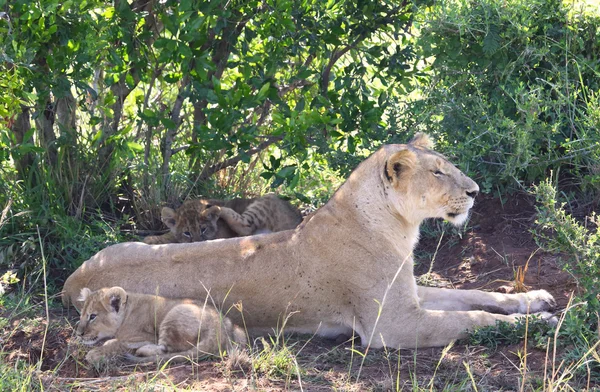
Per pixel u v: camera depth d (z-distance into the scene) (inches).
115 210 508.4
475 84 465.1
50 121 487.5
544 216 352.8
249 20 485.4
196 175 525.7
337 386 303.7
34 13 418.3
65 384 307.7
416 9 482.0
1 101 426.3
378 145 491.5
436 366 322.0
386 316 353.4
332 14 474.9
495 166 466.3
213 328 335.0
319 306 362.0
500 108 465.1
